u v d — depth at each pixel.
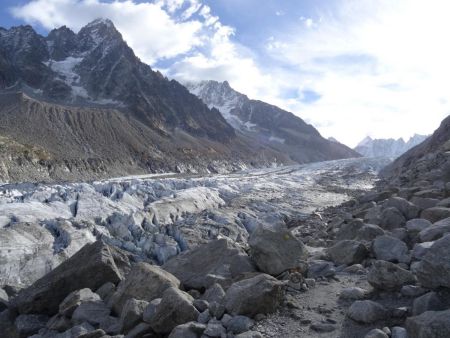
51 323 9.84
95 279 11.13
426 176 19.55
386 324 6.55
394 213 12.56
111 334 8.38
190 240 21.17
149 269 9.90
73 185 37.06
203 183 47.19
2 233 18.17
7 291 13.43
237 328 7.09
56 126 116.88
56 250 18.55
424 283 6.83
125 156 120.25
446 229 9.31
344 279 9.37
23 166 79.00
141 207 29.36
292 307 7.95
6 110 114.81
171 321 7.65
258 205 34.66
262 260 9.93
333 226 17.69
